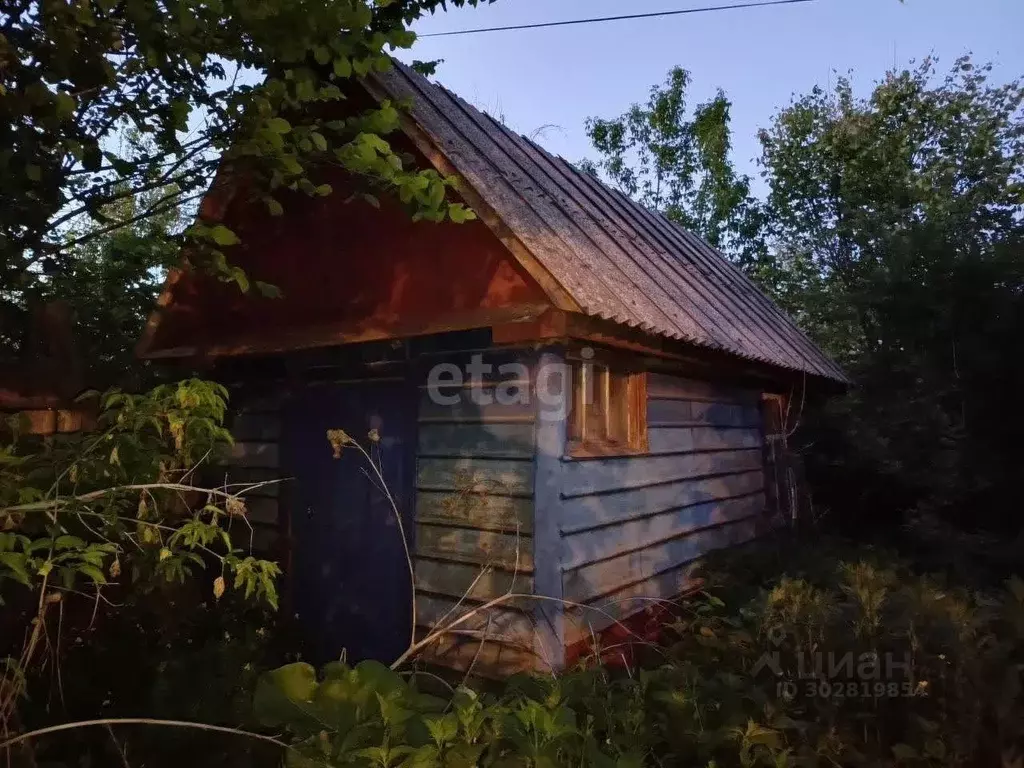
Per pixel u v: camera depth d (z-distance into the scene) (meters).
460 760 2.35
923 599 3.54
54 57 2.98
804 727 2.93
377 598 5.05
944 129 16.33
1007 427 8.16
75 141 2.97
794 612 3.56
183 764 3.17
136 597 3.76
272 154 3.49
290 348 5.14
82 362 5.24
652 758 2.98
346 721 2.56
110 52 3.16
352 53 3.41
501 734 2.68
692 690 3.30
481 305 4.40
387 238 4.95
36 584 3.22
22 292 4.50
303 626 5.42
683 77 22.58
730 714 3.05
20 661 2.68
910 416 8.69
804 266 17.59
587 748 2.74
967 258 8.64
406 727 2.57
